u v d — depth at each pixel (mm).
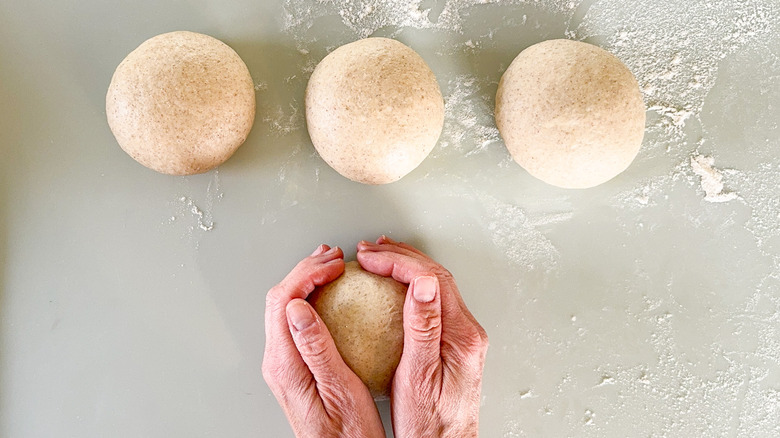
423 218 635
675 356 645
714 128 638
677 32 634
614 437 645
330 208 632
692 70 635
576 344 644
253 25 625
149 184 628
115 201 627
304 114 627
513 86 591
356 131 568
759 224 641
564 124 570
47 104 625
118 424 633
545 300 642
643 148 637
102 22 623
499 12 629
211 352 633
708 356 646
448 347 554
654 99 634
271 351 564
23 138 624
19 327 627
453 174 632
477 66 629
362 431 544
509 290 640
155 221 629
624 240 641
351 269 604
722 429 645
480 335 559
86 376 632
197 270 630
